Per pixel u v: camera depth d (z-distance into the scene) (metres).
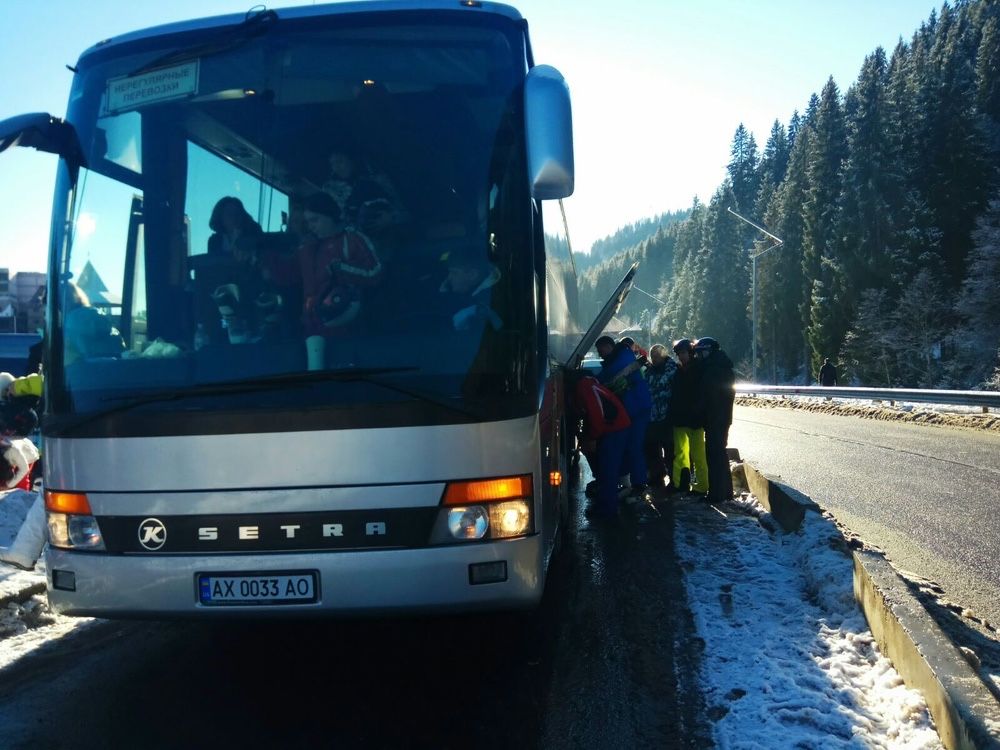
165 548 3.93
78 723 3.96
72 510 4.06
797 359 79.62
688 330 101.69
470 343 3.96
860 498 10.17
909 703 3.68
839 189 70.62
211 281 4.17
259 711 4.11
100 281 4.27
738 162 122.31
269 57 4.40
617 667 4.58
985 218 52.56
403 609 3.83
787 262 79.94
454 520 3.85
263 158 4.29
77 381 4.11
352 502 3.83
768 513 8.40
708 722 3.84
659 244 185.12
